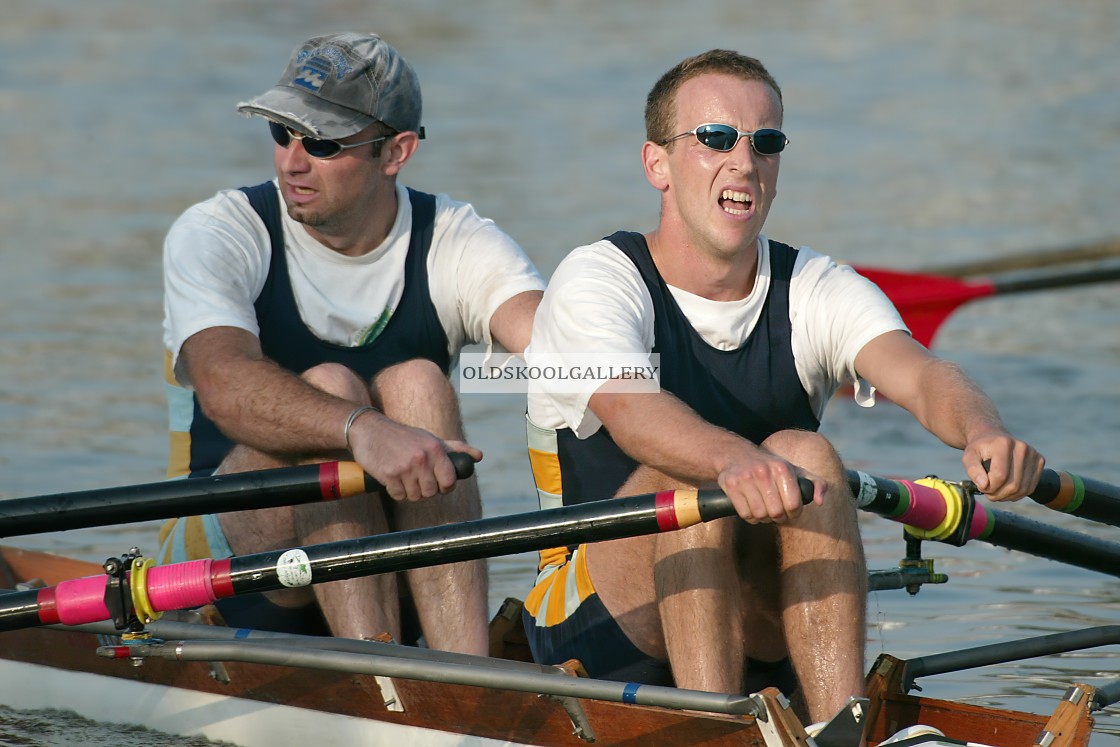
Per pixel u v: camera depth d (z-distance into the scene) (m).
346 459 16.31
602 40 101.94
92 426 31.58
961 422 14.73
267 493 15.49
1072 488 16.20
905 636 20.48
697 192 15.45
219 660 14.82
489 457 29.88
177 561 18.09
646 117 16.14
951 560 24.36
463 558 14.27
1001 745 14.30
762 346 16.11
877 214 57.91
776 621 15.11
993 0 122.19
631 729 13.71
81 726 17.38
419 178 62.88
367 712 15.55
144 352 38.00
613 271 15.78
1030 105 83.25
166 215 55.75
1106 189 62.44
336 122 17.66
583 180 62.84
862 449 31.36
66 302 43.03
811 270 16.33
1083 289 47.53
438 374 16.97
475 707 14.72
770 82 15.70
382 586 16.39
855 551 14.12
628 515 13.60
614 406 14.84
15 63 91.19
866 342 15.91
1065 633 16.73
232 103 80.94
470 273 18.77
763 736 12.61
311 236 18.50
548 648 16.25
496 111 79.88
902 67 94.44
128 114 77.62
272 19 108.06
